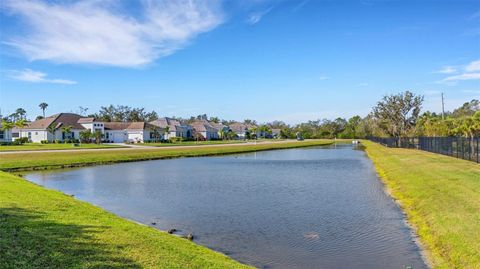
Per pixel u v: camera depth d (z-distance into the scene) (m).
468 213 13.85
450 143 38.25
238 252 11.80
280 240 12.99
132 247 9.77
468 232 11.80
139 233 11.38
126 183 26.58
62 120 91.62
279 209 17.77
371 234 13.62
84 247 9.28
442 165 28.27
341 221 15.51
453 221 13.20
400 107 79.56
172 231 13.97
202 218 16.06
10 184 19.34
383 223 15.12
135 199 20.44
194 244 11.90
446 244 11.44
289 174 32.06
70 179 28.81
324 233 13.80
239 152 63.66
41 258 8.30
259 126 164.12
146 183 26.56
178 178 29.36
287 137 153.50
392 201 19.64
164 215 16.64
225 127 139.38
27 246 8.93
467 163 29.62
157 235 11.84
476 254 10.09
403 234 13.60
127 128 100.19
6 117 109.81
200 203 19.23
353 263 10.88
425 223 14.30
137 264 8.59
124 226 12.17
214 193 22.28
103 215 13.98
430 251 11.60
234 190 23.38
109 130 98.31
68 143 83.25
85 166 39.34
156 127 103.56
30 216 11.89
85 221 12.02
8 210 12.45
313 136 152.12
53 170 35.34
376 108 84.19
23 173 32.81
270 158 51.47
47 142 83.31
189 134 119.75
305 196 21.20
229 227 14.64
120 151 54.50
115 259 8.74
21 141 79.19
